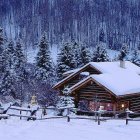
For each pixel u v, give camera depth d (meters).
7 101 51.28
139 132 19.95
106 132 19.56
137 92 33.78
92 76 33.78
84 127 20.78
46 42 61.88
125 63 40.41
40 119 23.17
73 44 73.31
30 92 52.16
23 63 67.12
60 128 20.05
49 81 59.72
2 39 66.62
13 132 18.23
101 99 33.97
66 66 59.19
